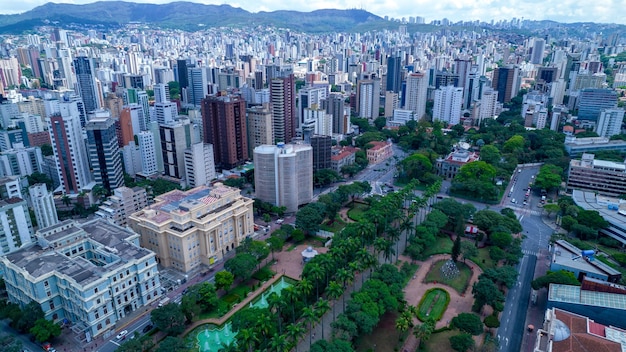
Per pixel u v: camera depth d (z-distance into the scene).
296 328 166.75
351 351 162.62
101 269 198.88
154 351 177.50
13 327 199.38
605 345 150.25
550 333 161.62
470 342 171.38
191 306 198.12
